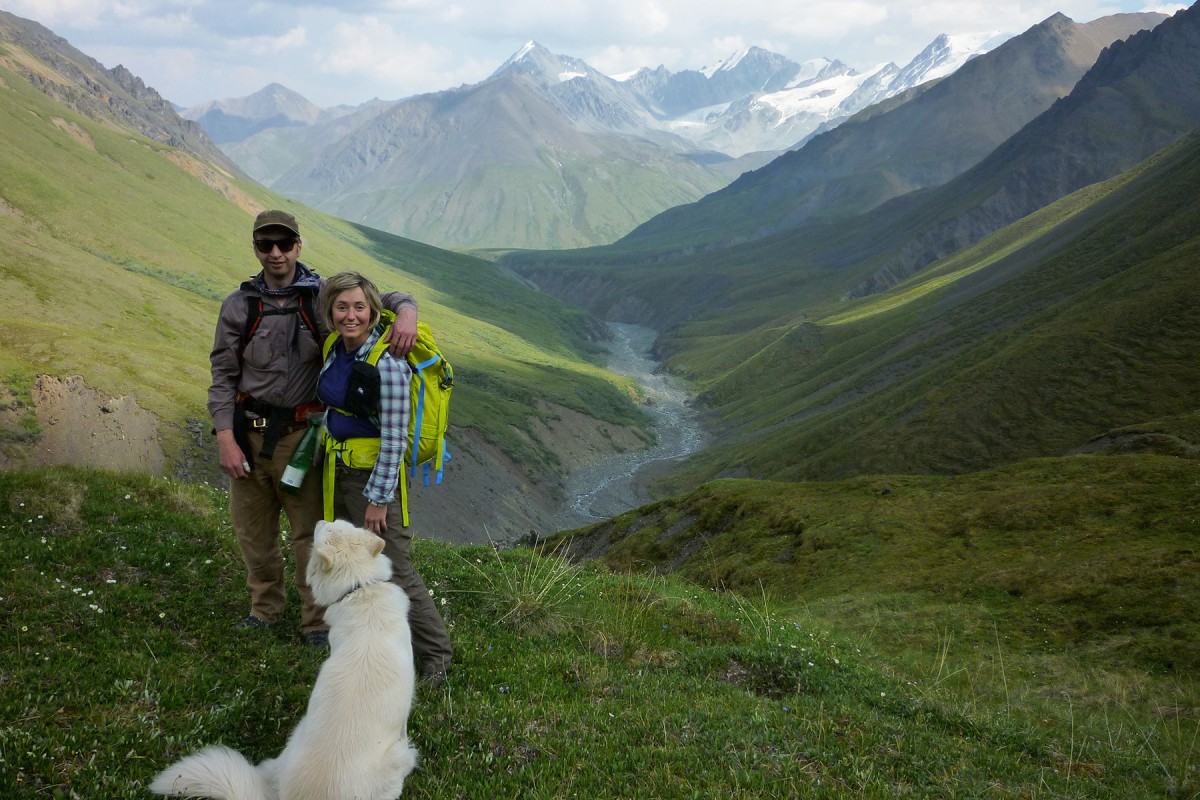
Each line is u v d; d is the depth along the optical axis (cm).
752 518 5794
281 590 780
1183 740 1324
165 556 883
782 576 4488
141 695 587
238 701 602
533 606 1007
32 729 520
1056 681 2164
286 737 585
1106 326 12725
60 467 1140
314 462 699
